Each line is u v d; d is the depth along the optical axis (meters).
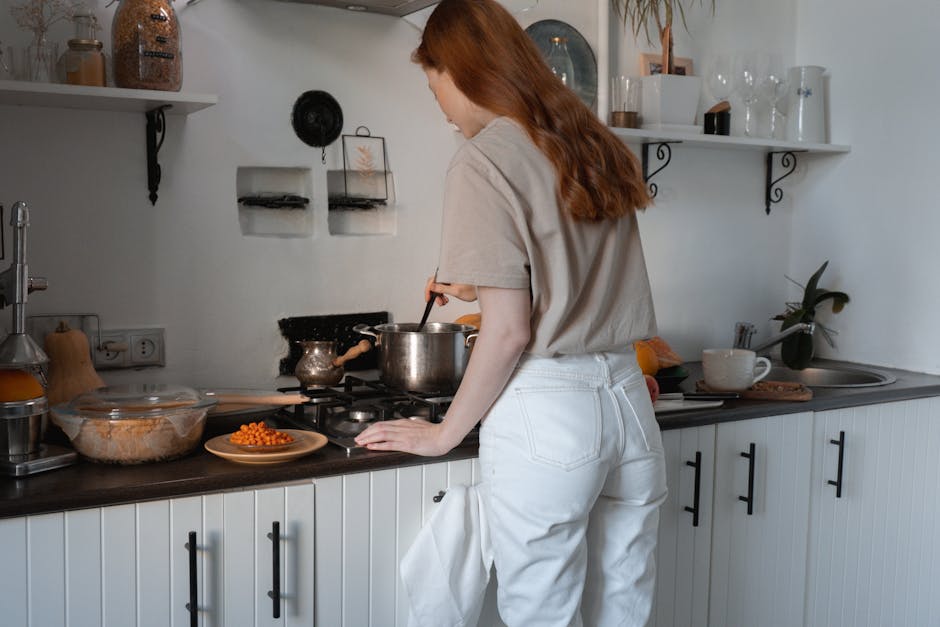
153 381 2.18
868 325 2.95
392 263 2.47
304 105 2.31
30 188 2.02
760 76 2.88
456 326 2.28
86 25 1.95
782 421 2.30
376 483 1.79
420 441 1.75
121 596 1.57
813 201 3.12
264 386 2.32
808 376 2.92
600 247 1.69
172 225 2.18
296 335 2.34
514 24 1.66
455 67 1.66
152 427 1.67
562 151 1.58
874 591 2.56
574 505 1.65
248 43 2.23
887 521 2.56
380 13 2.38
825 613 2.48
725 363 2.35
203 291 2.22
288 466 1.69
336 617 1.77
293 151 2.31
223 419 1.91
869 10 2.90
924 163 2.77
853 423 2.44
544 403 1.65
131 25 1.92
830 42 3.03
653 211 2.90
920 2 2.76
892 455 2.54
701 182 2.99
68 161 2.05
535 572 1.69
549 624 1.71
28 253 2.03
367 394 2.20
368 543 1.79
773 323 3.15
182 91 2.15
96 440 1.66
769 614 2.36
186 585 1.63
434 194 2.52
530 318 1.64
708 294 3.04
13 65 1.92
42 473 1.64
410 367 2.06
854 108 2.97
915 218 2.80
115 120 2.09
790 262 3.16
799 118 3.01
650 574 1.83
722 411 2.18
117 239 2.12
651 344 2.51
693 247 3.00
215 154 2.21
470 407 1.67
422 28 2.46
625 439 1.69
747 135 2.92
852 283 2.99
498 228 1.57
